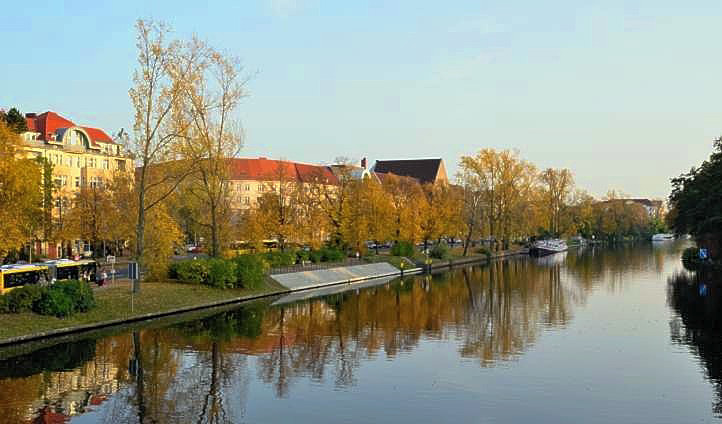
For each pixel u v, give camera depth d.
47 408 27.31
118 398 28.91
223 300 60.66
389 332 46.34
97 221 80.38
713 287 72.69
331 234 99.50
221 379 32.44
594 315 53.69
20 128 94.00
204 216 73.94
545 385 31.38
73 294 45.41
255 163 154.75
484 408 27.70
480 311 56.78
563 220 171.25
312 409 27.53
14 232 48.94
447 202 118.38
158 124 53.31
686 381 32.00
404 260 103.44
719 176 82.44
